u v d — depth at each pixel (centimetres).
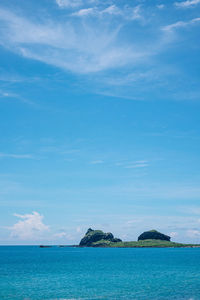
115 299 6088
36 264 16150
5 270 12488
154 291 6962
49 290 7188
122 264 15638
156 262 16875
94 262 17488
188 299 6041
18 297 6362
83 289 7312
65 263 16850
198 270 11981
